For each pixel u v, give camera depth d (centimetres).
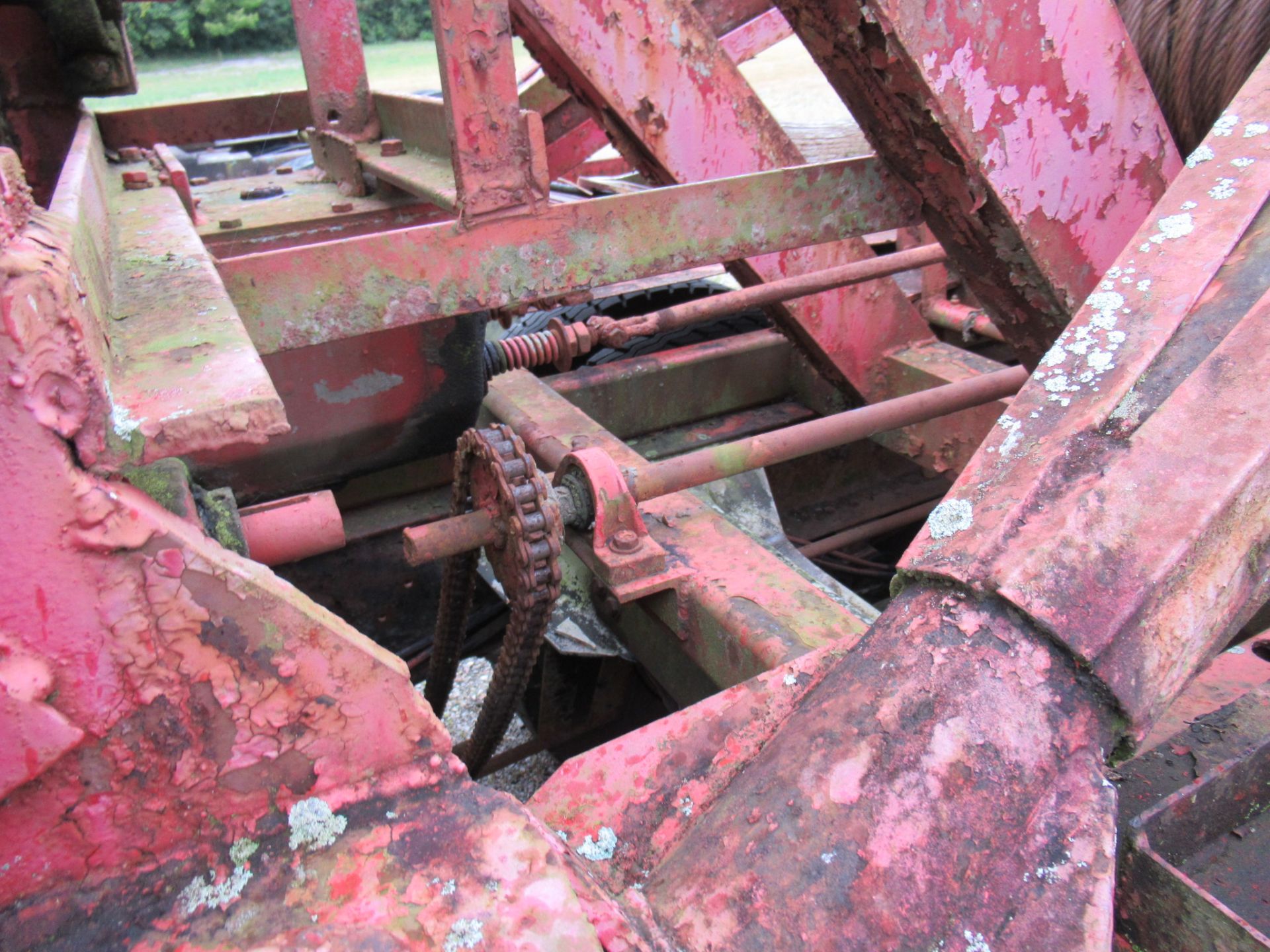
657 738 107
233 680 73
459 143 171
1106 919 82
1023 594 94
